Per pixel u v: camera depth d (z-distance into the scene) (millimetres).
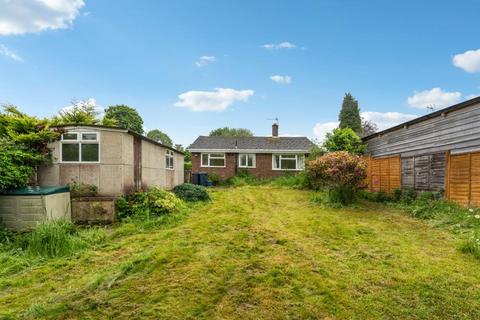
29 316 3398
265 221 8477
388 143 14609
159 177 14148
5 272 4855
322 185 13352
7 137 8836
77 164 9500
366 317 3291
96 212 8586
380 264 4875
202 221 8492
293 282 4180
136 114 34188
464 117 9219
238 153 25453
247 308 3510
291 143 26156
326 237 6652
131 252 5832
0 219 7117
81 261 5363
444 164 9883
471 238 5633
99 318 3328
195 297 3768
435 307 3465
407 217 9023
